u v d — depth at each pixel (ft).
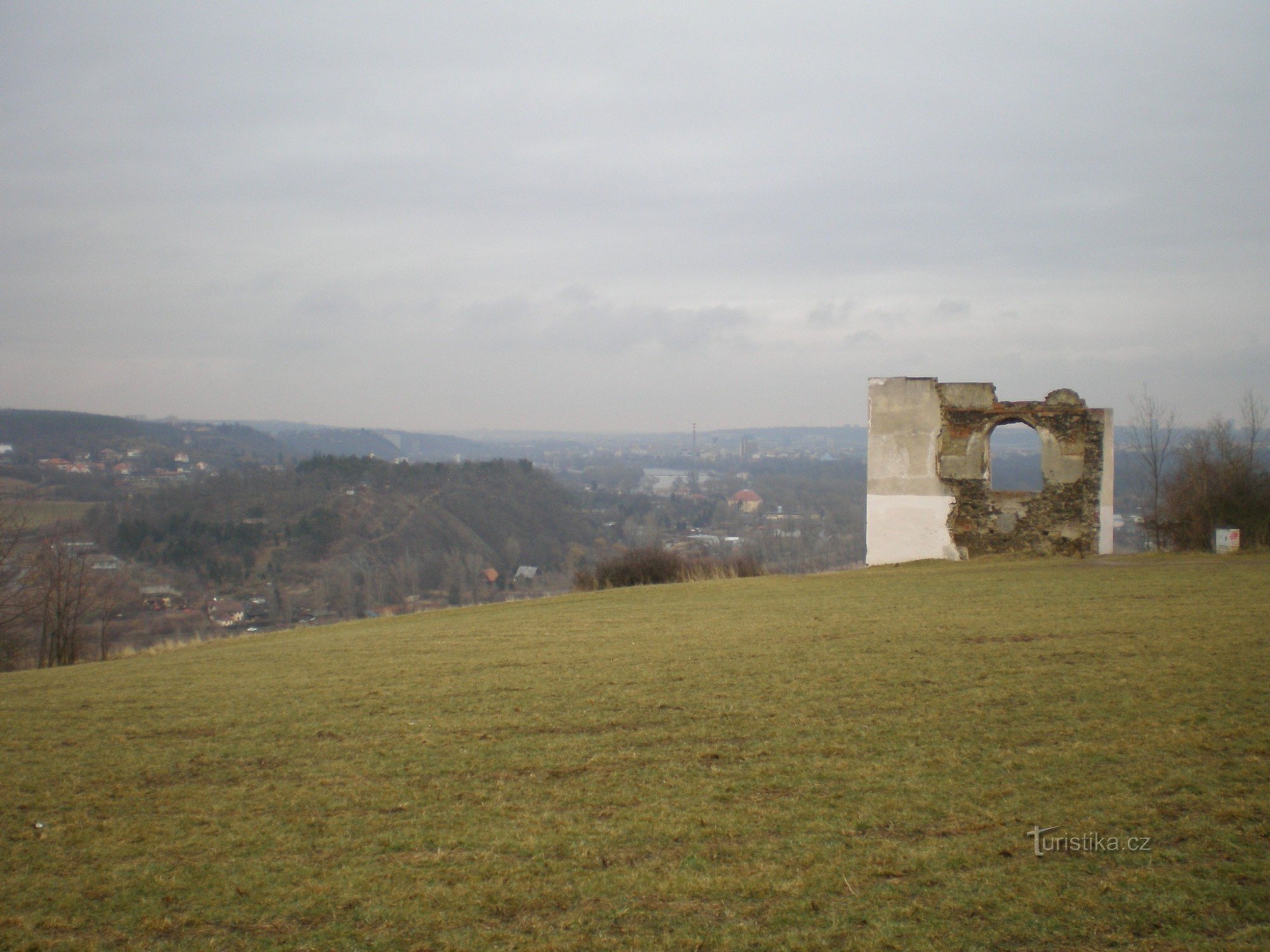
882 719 30.71
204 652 61.36
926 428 94.89
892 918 18.42
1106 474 90.74
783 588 74.28
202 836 24.17
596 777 26.94
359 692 39.60
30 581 99.96
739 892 19.83
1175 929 17.33
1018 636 43.19
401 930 19.03
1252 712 28.60
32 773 29.76
